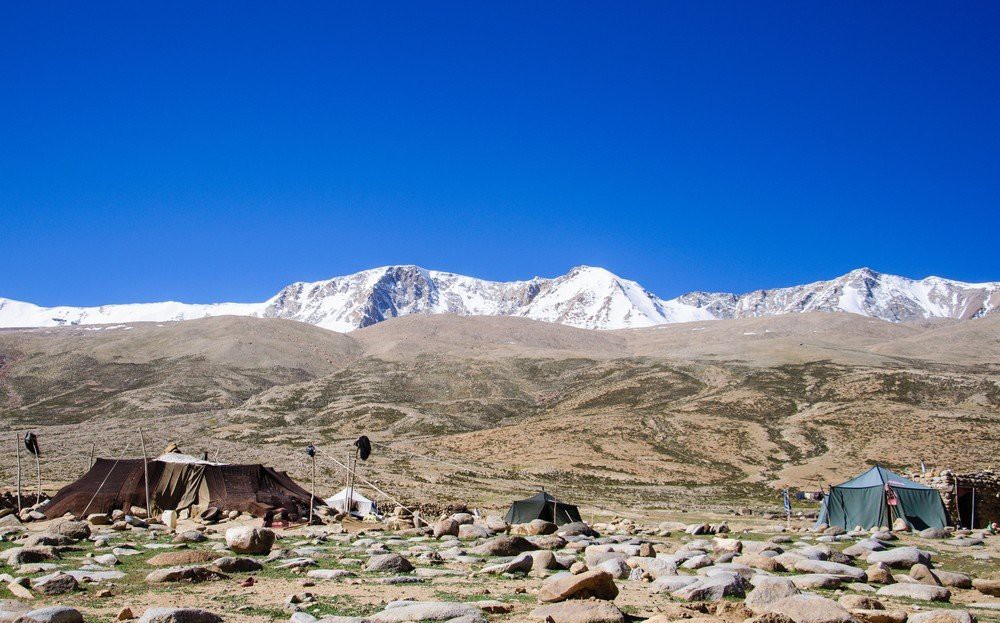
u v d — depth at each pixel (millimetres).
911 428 97062
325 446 102375
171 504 30094
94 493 29547
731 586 12945
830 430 101188
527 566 15547
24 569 14883
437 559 17297
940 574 15781
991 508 35188
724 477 84562
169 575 13703
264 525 27625
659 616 10320
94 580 13812
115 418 138875
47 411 150625
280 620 10734
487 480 74812
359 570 15625
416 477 71562
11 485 45219
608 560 15969
